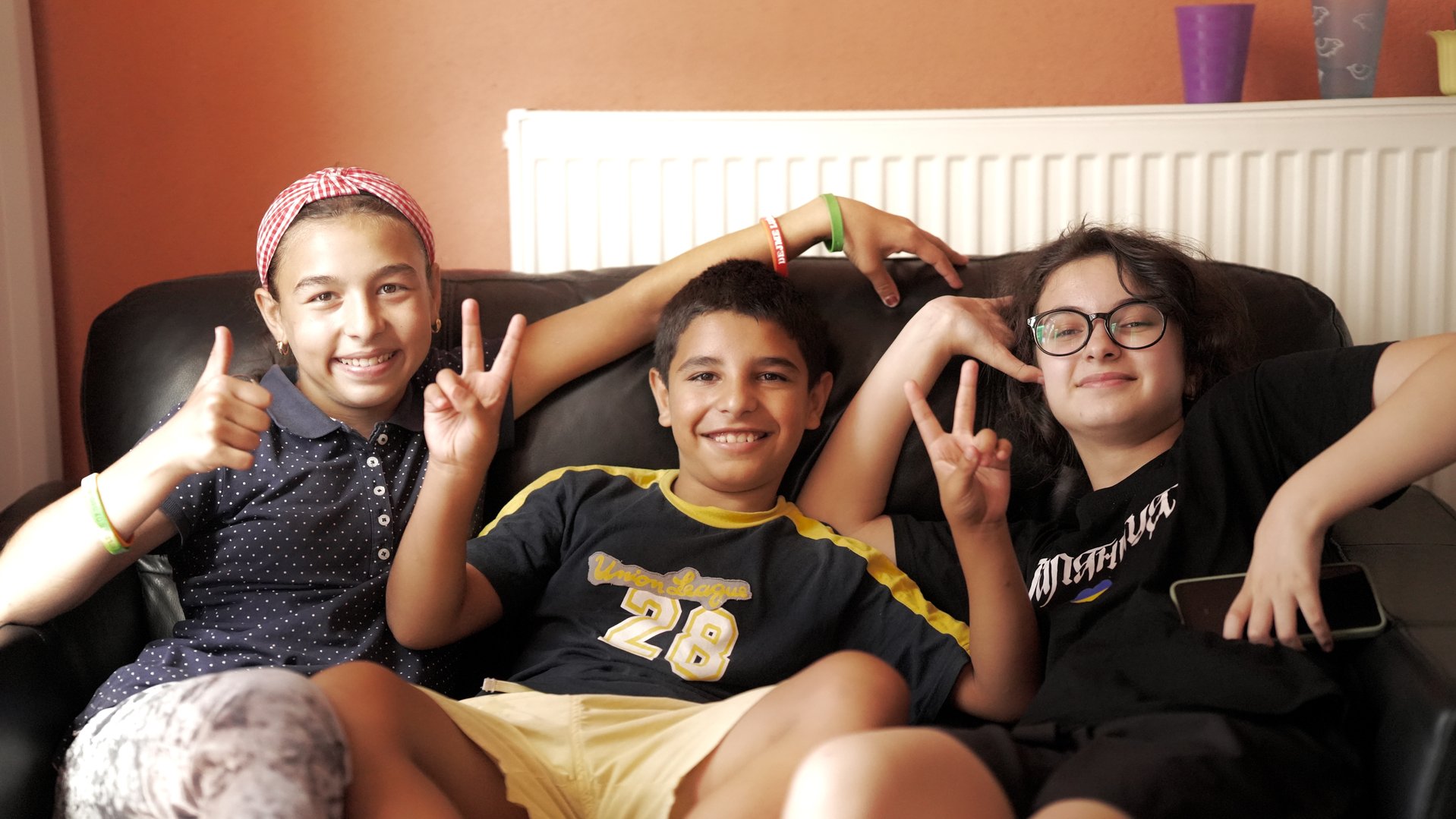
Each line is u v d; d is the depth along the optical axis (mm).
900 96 2010
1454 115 1831
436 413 1101
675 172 1938
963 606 1298
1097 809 732
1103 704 1030
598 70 2014
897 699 939
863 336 1469
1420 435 1030
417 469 1296
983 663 1154
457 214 2041
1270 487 1186
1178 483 1206
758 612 1228
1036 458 1398
